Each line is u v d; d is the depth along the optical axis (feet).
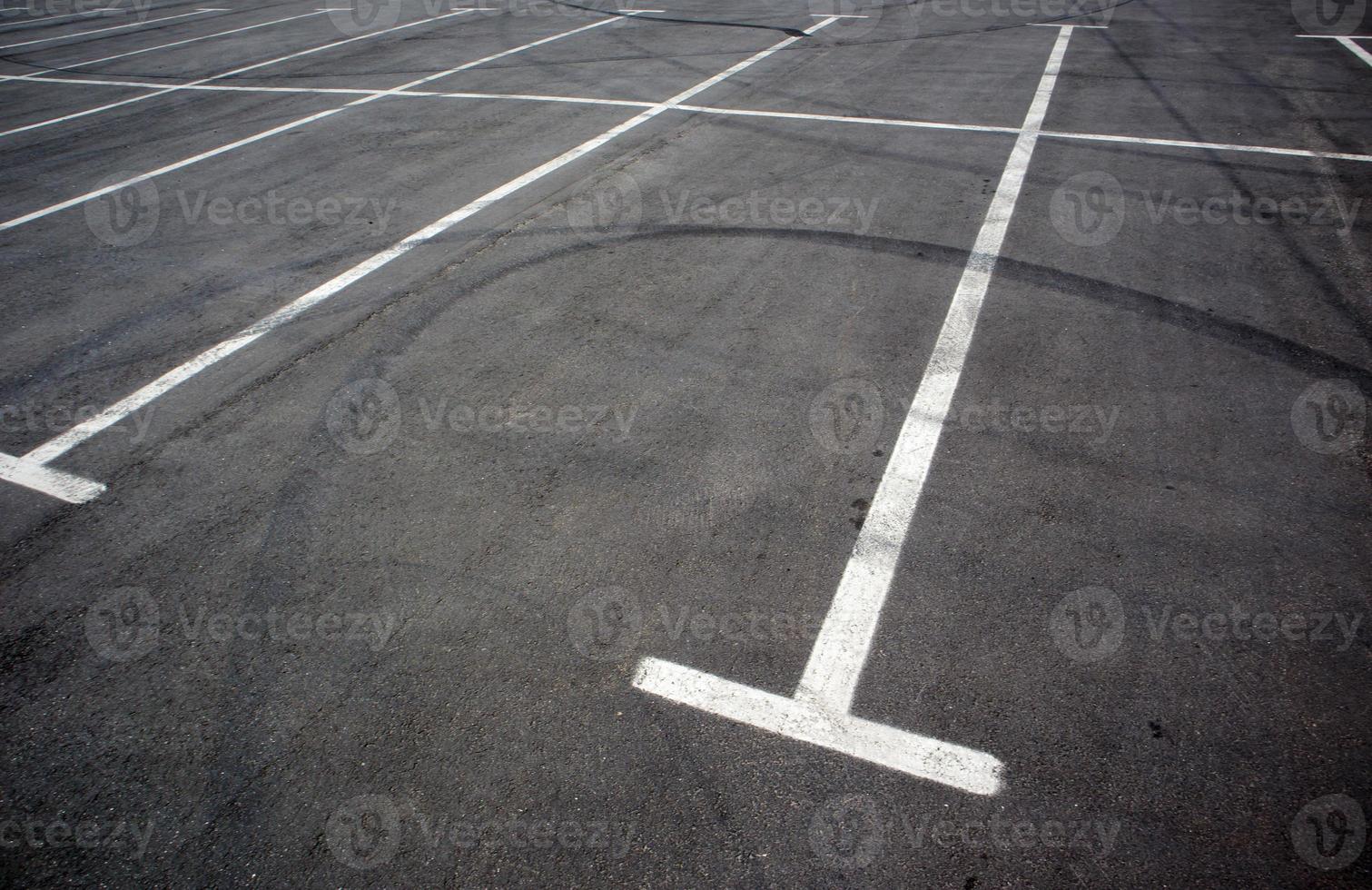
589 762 7.84
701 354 13.80
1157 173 19.67
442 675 8.72
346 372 13.84
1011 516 10.30
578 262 16.92
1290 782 7.36
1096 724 7.91
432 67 32.99
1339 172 19.17
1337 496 10.27
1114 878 6.75
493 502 10.97
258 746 8.12
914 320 14.43
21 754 8.15
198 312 15.89
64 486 11.63
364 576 9.97
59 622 9.55
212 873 7.11
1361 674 8.21
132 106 29.53
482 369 13.73
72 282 17.26
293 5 50.37
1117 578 9.39
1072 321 14.10
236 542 10.55
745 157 21.97
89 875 7.13
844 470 11.17
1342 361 12.76
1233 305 14.26
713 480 11.14
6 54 39.65
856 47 32.71
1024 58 30.07
